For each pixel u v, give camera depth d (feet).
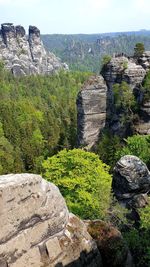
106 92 221.87
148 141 169.37
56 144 295.28
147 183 110.83
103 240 56.13
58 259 47.78
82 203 107.86
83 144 226.38
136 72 209.97
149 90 199.52
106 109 223.71
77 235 51.37
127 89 209.15
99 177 114.62
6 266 42.60
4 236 42.29
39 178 46.83
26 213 44.45
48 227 47.50
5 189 42.16
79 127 229.04
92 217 103.40
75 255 49.57
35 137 322.96
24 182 44.34
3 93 507.30
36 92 571.69
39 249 46.50
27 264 44.50
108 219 98.37
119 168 112.37
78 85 651.25
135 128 197.26
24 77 643.45
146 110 197.77
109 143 200.44
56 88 619.26
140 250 74.69
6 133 321.52
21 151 280.92
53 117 411.13
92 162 123.13
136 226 93.81
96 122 223.92
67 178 115.55
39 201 45.96
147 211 90.38
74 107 391.24
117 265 54.65
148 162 155.94
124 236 79.66
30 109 424.05
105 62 227.81
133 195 110.11
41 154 292.40
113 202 108.27
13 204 42.98
